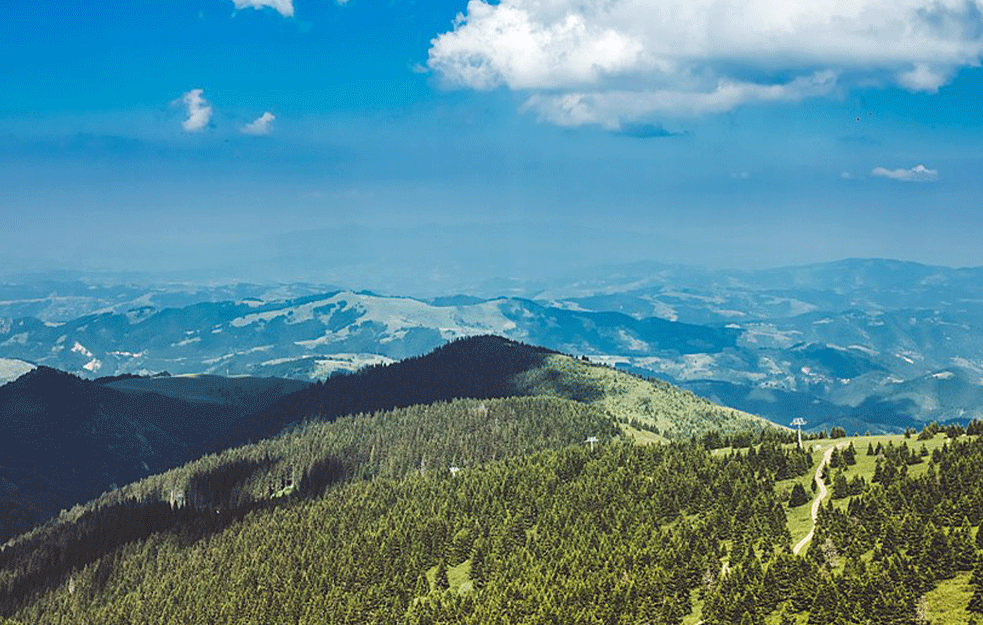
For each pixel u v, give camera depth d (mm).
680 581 179000
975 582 145750
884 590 150125
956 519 169000
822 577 160375
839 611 149500
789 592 162250
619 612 177000
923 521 170750
